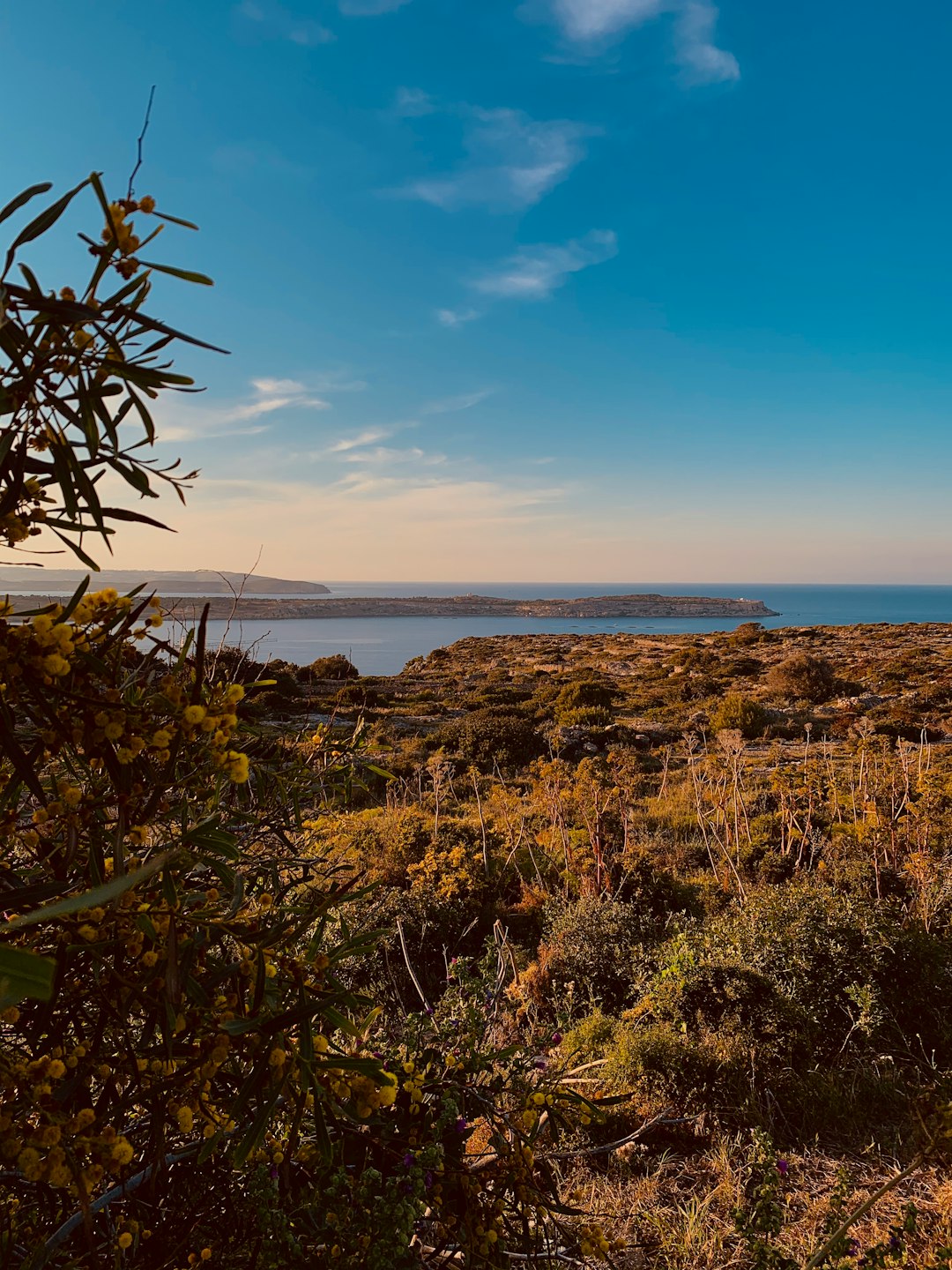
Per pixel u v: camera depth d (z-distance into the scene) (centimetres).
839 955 356
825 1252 161
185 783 95
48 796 93
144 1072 93
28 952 48
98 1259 102
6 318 68
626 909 454
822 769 795
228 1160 117
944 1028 337
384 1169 129
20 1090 82
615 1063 308
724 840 641
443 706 2591
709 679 2973
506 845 632
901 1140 276
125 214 75
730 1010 335
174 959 82
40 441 81
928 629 4953
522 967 424
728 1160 270
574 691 2375
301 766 131
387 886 491
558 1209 135
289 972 96
